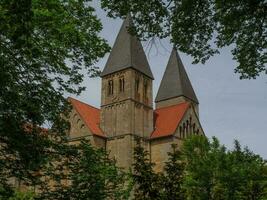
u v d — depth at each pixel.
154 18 15.94
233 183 32.53
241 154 36.69
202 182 34.31
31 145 17.62
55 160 19.34
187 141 39.66
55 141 19.56
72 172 20.27
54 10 19.25
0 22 14.09
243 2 14.48
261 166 33.78
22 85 18.30
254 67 16.77
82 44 21.03
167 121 68.38
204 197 33.38
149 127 67.06
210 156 35.81
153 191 11.88
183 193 12.15
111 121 65.56
